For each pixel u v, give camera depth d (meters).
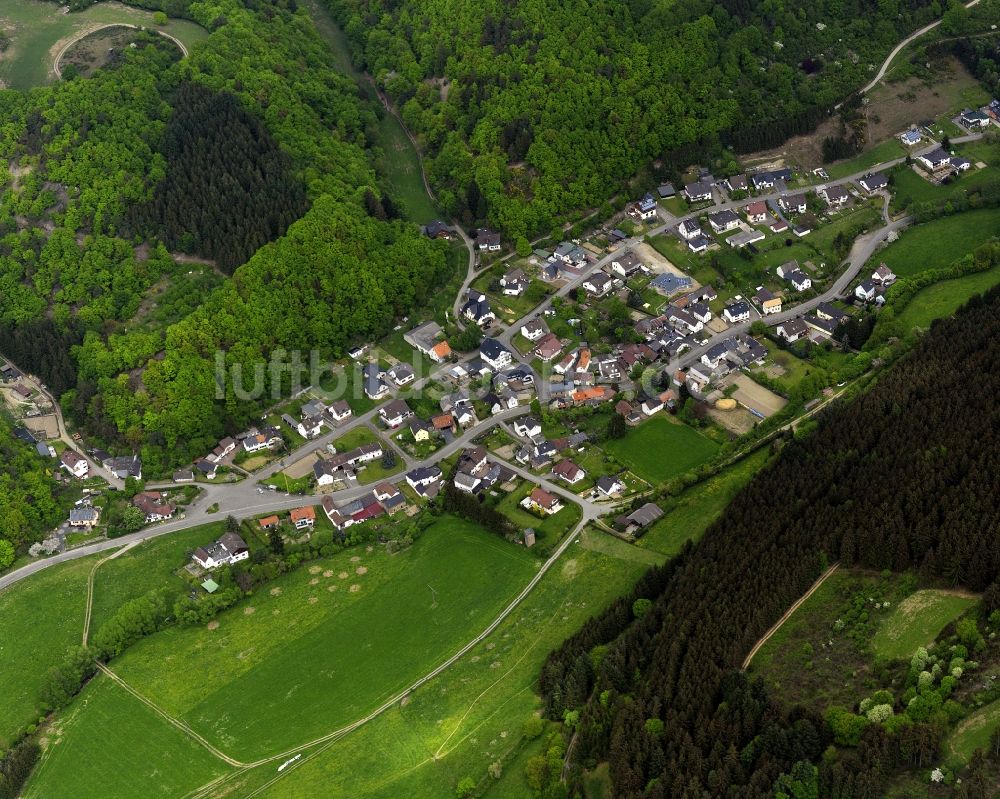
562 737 189.50
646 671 194.00
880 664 183.50
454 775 191.88
